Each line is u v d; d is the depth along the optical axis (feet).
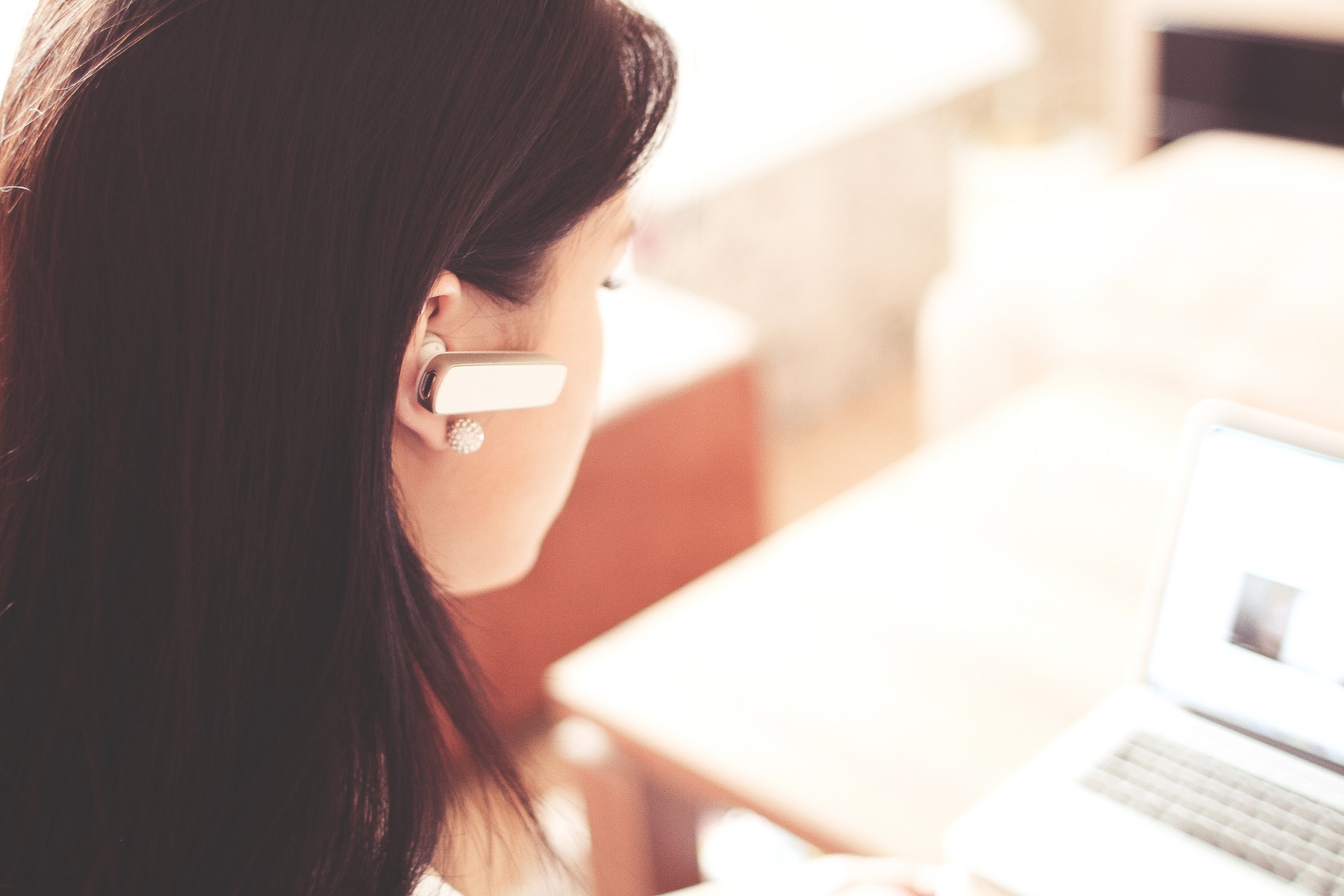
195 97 1.64
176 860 1.88
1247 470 3.20
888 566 4.14
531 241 1.93
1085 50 11.52
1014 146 10.32
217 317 1.69
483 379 1.96
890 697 3.61
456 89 1.69
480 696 2.19
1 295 1.82
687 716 3.61
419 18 1.67
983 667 3.69
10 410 1.82
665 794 4.05
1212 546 3.27
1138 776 3.18
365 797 1.97
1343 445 3.05
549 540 6.38
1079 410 4.91
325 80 1.64
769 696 3.66
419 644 1.97
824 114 8.41
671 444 6.65
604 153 1.93
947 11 9.57
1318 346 6.33
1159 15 10.00
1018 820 3.09
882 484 4.58
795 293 9.50
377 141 1.67
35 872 1.92
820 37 8.90
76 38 1.72
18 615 1.86
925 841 3.19
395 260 1.71
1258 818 3.03
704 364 6.66
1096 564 4.06
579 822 5.07
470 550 2.32
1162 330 6.66
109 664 1.84
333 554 1.83
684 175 7.70
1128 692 3.44
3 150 1.82
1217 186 7.89
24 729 1.89
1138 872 2.94
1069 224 7.82
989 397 7.13
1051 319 6.90
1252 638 3.21
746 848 5.00
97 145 1.66
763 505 7.34
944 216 10.77
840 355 10.11
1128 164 10.66
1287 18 9.36
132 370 1.73
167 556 1.79
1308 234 7.23
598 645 3.91
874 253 10.09
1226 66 9.84
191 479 1.74
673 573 7.03
